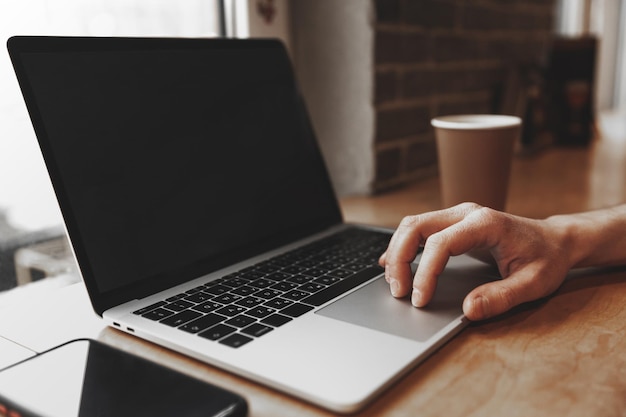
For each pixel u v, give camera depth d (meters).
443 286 0.57
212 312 0.52
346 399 0.38
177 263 0.61
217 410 0.37
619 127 1.99
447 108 1.33
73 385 0.41
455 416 0.37
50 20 0.81
